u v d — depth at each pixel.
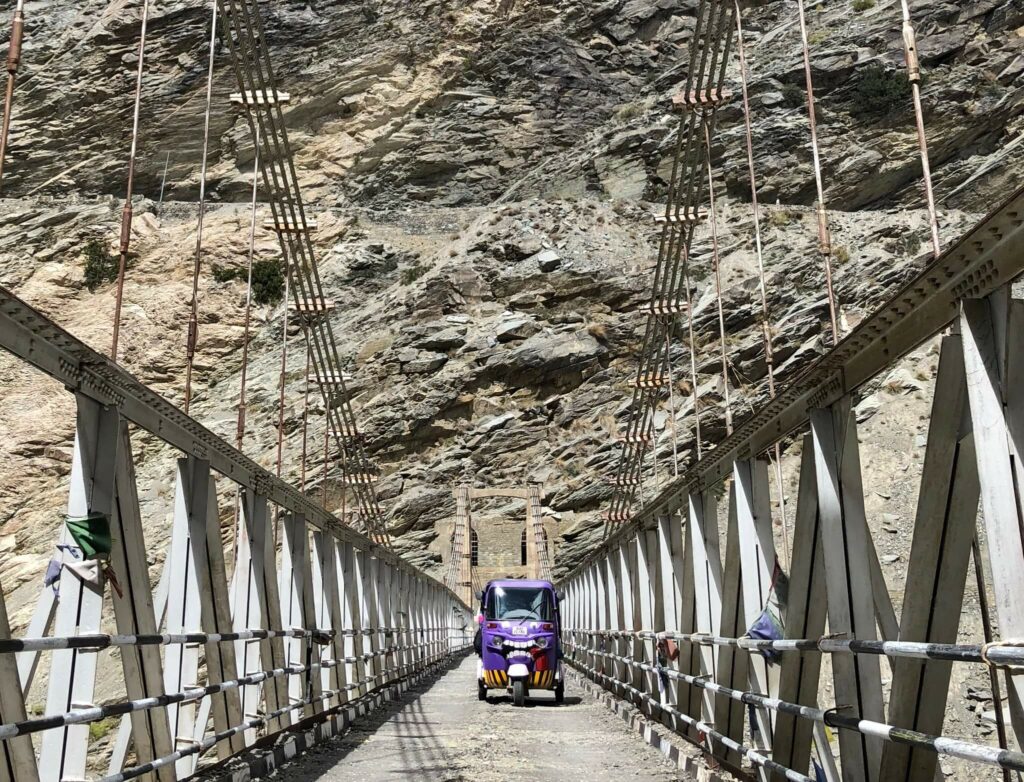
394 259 97.88
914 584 5.17
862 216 80.62
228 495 58.94
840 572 6.23
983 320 4.38
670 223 28.58
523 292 85.94
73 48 107.94
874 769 5.88
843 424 6.30
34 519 63.94
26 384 71.00
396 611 26.34
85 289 89.50
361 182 114.06
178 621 9.09
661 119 103.50
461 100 117.31
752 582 8.91
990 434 4.24
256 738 12.22
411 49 116.94
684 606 12.31
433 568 75.50
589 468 78.19
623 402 80.69
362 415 80.75
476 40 118.62
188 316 86.00
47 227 93.75
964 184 80.38
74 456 6.64
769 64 93.44
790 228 79.44
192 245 91.38
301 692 14.09
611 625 24.09
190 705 9.73
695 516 11.70
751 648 7.97
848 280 72.75
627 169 102.56
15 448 67.44
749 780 9.57
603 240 88.75
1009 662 3.72
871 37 89.25
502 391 82.44
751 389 70.38
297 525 14.24
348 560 19.11
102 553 6.53
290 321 85.88
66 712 6.11
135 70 107.06
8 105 9.00
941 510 5.07
